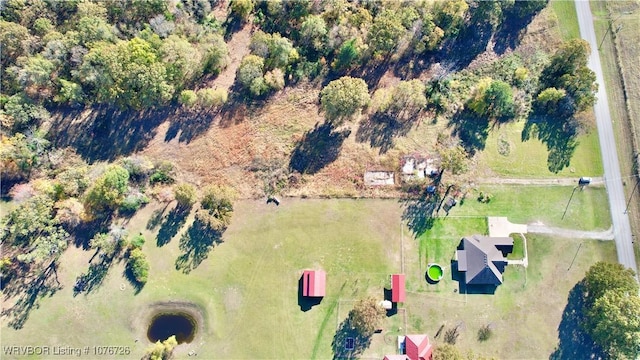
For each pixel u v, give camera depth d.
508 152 73.69
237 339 67.38
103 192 67.00
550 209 71.69
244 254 69.69
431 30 74.12
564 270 69.56
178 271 69.06
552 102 74.12
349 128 74.62
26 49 69.62
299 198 71.75
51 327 67.19
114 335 67.31
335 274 69.12
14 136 69.19
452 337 67.44
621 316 61.03
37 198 66.56
